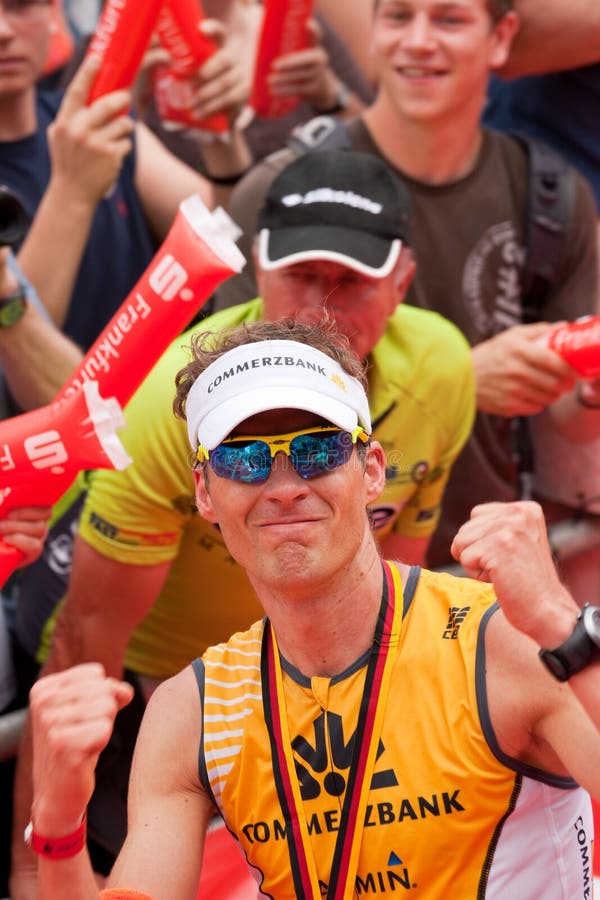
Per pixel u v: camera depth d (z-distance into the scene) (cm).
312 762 680
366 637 689
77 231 1266
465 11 1277
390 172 1115
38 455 918
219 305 1265
